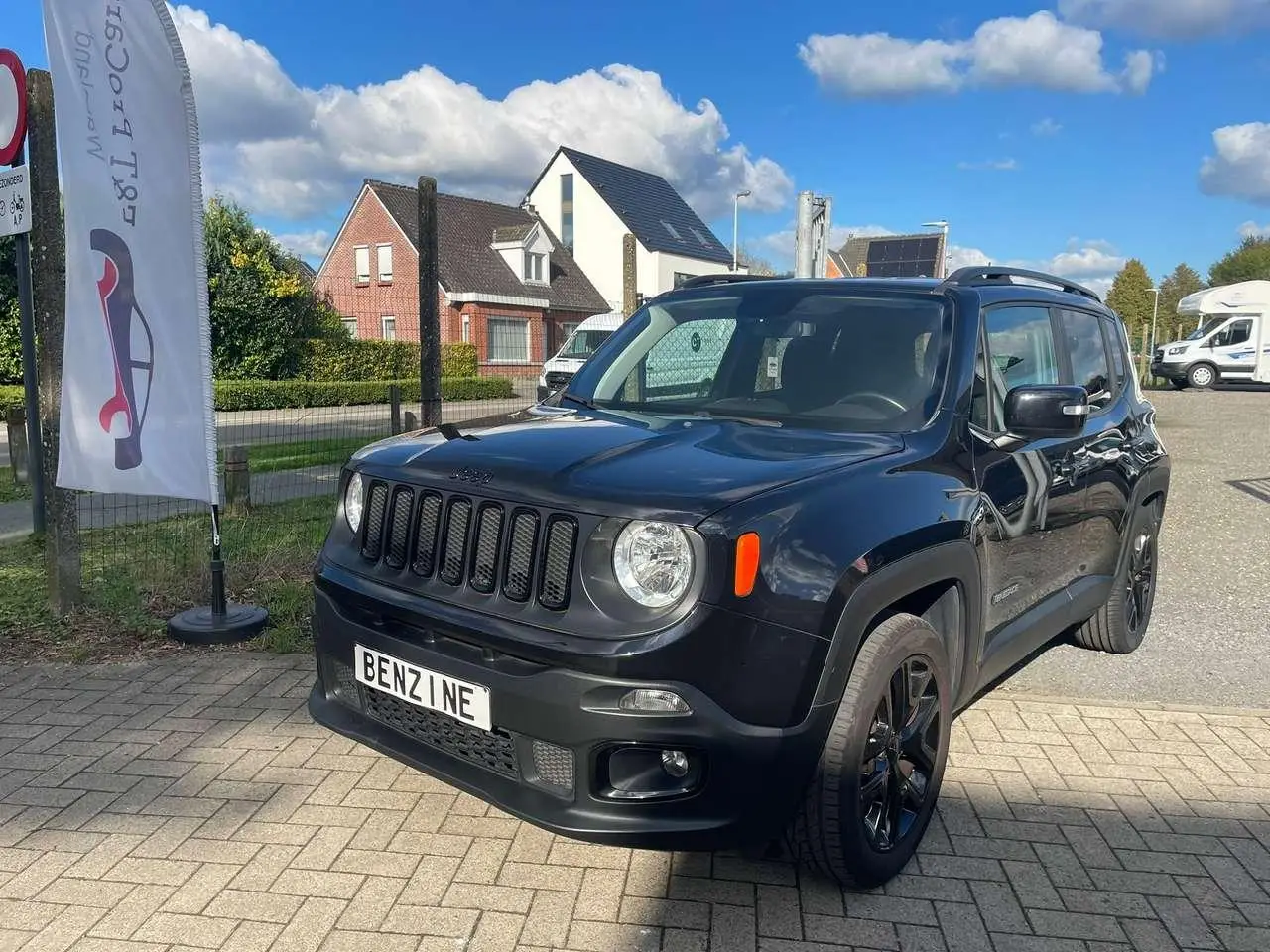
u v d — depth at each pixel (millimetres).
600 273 43375
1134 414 4816
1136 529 4734
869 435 3121
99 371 4832
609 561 2418
